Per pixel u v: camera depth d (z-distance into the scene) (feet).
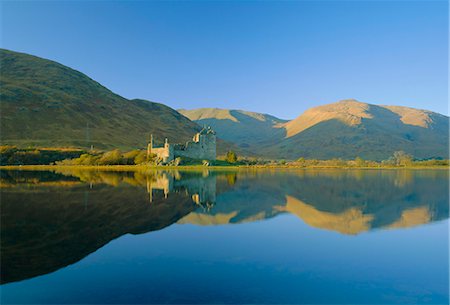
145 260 55.67
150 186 169.68
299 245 64.90
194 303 41.29
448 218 90.84
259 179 224.94
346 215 94.94
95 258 56.34
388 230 76.89
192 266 53.11
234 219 88.28
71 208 101.86
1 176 240.94
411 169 382.01
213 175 263.08
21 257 56.49
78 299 42.14
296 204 114.52
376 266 53.83
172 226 79.56
